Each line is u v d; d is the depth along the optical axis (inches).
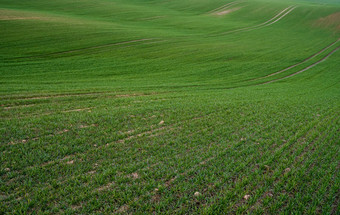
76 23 2362.2
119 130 427.5
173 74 1373.0
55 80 1032.8
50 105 568.4
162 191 256.2
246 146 384.8
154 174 291.0
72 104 588.1
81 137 382.3
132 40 2022.6
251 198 246.5
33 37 1768.0
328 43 2417.6
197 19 3341.5
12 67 1186.0
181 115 538.3
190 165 313.6
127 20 2979.8
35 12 2775.6
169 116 526.0
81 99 661.3
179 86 1047.6
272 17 3518.7
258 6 4018.2
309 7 3762.3
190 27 2874.0
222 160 331.0
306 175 298.7
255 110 614.5
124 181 272.2
